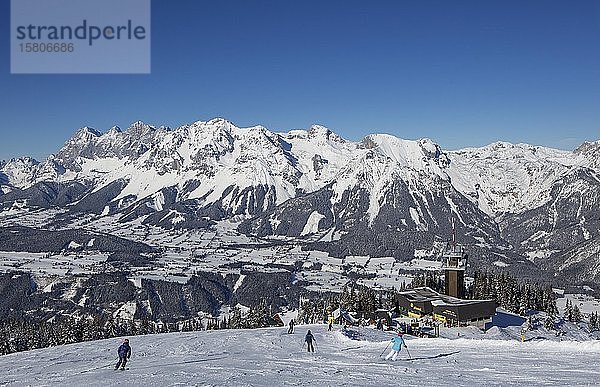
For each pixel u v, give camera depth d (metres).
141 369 44.00
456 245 128.88
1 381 42.75
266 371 40.56
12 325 180.12
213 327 174.50
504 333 103.06
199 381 36.03
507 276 158.00
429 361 45.00
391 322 105.56
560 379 34.50
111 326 170.88
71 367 50.75
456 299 114.19
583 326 129.12
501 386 32.78
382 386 33.69
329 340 68.12
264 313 155.75
